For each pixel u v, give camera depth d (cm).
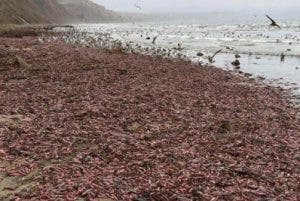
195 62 6006
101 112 2811
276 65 5866
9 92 3422
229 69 5472
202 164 1961
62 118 2645
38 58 5334
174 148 2183
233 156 2138
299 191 1747
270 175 1903
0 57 5294
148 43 9350
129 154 2059
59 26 18325
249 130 2631
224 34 12262
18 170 1828
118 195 1593
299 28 14775
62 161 1962
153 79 4253
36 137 2255
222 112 3053
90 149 2105
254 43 9088
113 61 5388
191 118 2817
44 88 3591
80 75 4266
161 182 1716
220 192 1672
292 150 2264
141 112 2894
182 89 3819
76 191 1616
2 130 2352
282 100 3666
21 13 17312
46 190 1622
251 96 3734
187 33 13475
